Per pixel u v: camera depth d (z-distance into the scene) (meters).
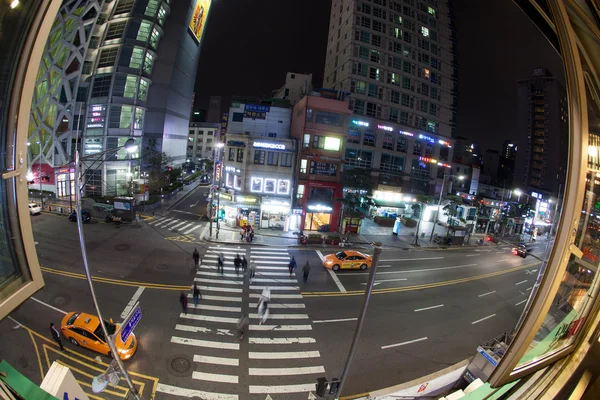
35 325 14.52
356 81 45.28
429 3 51.16
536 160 95.06
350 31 45.72
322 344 15.70
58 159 43.34
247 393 12.27
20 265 2.16
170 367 13.05
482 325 19.83
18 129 2.02
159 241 27.86
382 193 45.31
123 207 32.06
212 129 100.00
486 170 97.12
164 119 54.47
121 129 46.25
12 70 2.03
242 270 23.25
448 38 52.41
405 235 40.78
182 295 17.02
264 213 35.12
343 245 32.69
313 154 34.62
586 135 2.37
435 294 23.50
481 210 51.31
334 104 34.50
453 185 53.66
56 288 17.80
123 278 19.92
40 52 2.06
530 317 2.50
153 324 15.63
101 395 11.37
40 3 1.99
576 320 3.26
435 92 50.66
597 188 2.94
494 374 2.73
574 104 2.36
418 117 49.19
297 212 35.25
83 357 12.92
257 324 16.69
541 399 2.84
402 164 47.69
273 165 34.44
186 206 44.28
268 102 39.28
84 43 45.66
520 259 38.25
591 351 3.12
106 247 24.88
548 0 2.48
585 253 3.09
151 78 52.56
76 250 23.52
